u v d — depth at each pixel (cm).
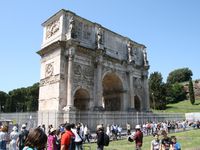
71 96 4775
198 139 3491
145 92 7075
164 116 6812
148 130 4881
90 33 5697
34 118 4762
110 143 3397
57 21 5350
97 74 5509
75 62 5166
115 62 6172
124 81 6406
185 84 13838
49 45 5134
